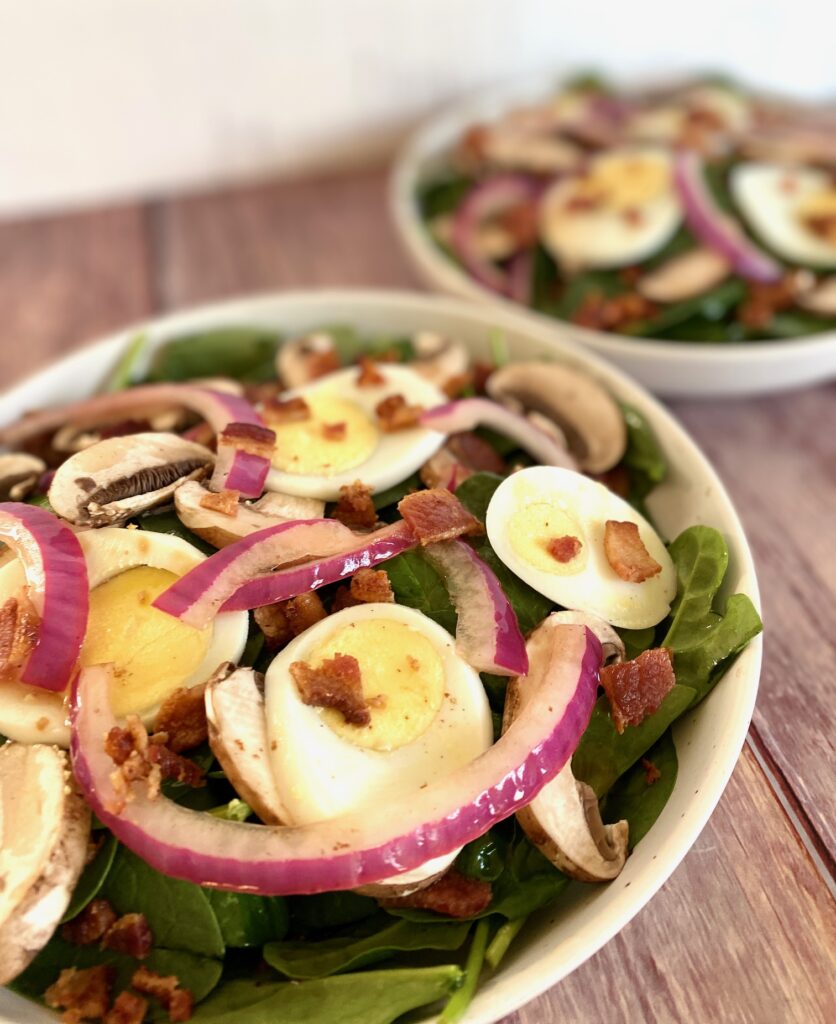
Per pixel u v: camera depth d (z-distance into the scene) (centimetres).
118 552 19
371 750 17
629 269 33
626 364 29
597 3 38
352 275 37
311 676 18
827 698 21
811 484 28
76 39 36
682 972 18
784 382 30
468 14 38
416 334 28
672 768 19
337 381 24
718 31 40
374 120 41
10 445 25
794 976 18
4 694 18
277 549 19
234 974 18
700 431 30
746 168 34
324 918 18
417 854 16
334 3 37
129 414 24
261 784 17
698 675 19
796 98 42
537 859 18
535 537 20
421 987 17
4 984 17
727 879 19
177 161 41
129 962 18
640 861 17
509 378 25
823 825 19
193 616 18
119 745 17
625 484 24
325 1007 17
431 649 18
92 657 18
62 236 40
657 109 39
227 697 17
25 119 38
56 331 35
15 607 18
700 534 21
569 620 19
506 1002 16
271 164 42
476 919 18
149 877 18
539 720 17
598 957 18
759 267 32
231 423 21
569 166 36
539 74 40
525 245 34
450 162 39
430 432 22
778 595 24
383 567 19
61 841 17
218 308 28
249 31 37
